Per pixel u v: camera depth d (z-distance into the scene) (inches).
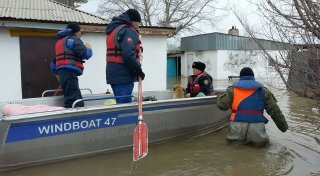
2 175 153.3
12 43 311.9
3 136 151.2
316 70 135.5
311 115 289.9
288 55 140.9
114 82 190.5
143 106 190.2
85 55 196.7
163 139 207.0
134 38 184.7
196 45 1020.5
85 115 171.9
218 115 241.1
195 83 242.4
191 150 194.7
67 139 169.0
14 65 314.5
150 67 390.9
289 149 196.1
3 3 366.0
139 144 171.9
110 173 158.6
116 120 183.5
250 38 162.9
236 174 158.6
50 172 158.2
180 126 213.2
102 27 348.8
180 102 207.5
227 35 954.1
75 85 196.1
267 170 163.6
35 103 207.3
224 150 194.4
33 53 322.0
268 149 196.2
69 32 197.8
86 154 177.5
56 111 163.0
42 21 309.0
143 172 160.4
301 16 127.6
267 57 150.3
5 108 176.7
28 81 321.7
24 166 160.1
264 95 198.7
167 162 174.4
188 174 158.2
